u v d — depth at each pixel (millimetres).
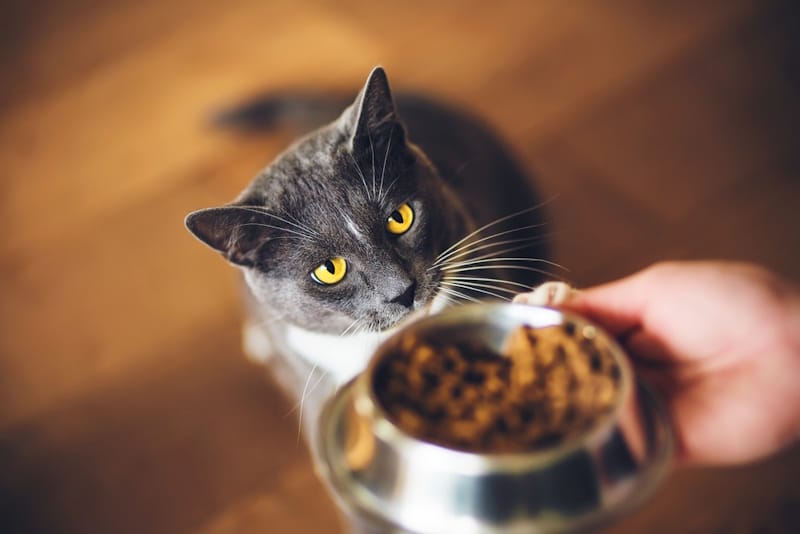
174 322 691
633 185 716
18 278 720
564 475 349
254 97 794
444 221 528
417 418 366
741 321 448
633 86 770
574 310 462
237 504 613
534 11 825
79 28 862
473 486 349
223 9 864
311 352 556
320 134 526
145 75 825
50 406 660
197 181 757
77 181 766
